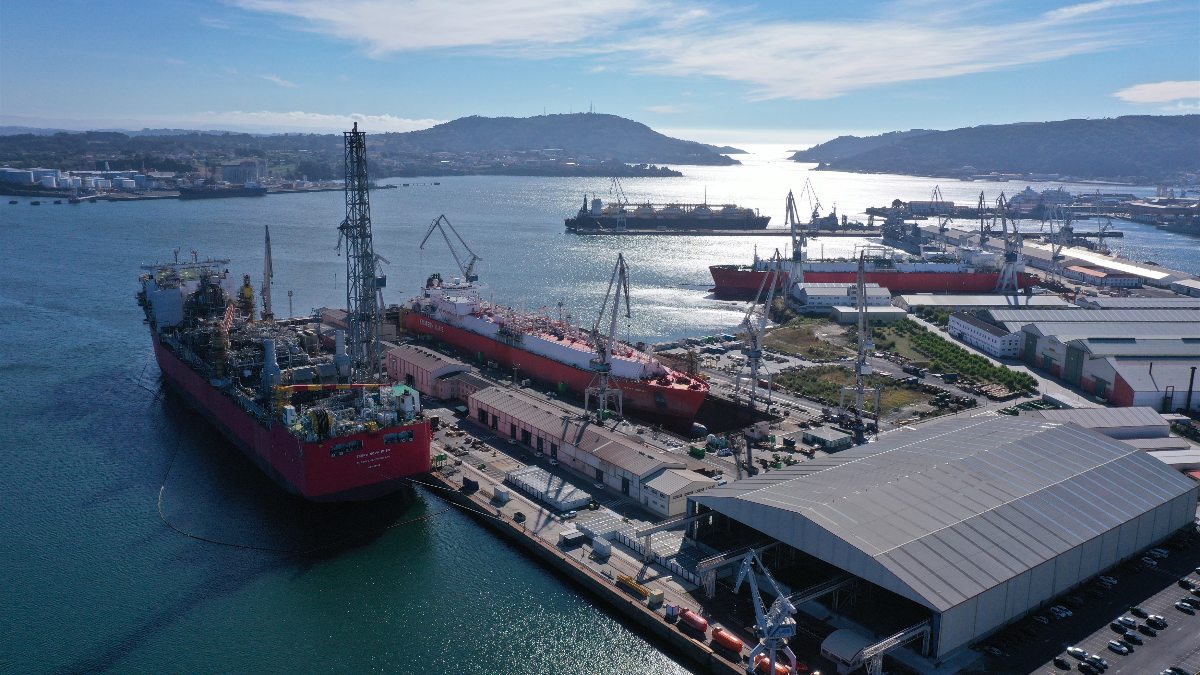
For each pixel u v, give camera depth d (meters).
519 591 101.19
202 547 111.81
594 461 127.31
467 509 120.62
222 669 87.62
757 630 88.12
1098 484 106.56
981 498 99.25
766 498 98.00
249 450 139.75
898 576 82.81
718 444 140.25
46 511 121.81
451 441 143.50
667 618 91.50
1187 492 110.56
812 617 90.19
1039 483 104.44
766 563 99.88
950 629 81.44
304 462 114.50
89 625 94.81
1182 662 82.00
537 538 109.44
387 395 129.38
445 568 106.38
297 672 87.31
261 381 144.25
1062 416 139.75
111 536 114.62
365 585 102.88
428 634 93.31
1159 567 101.88
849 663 80.12
